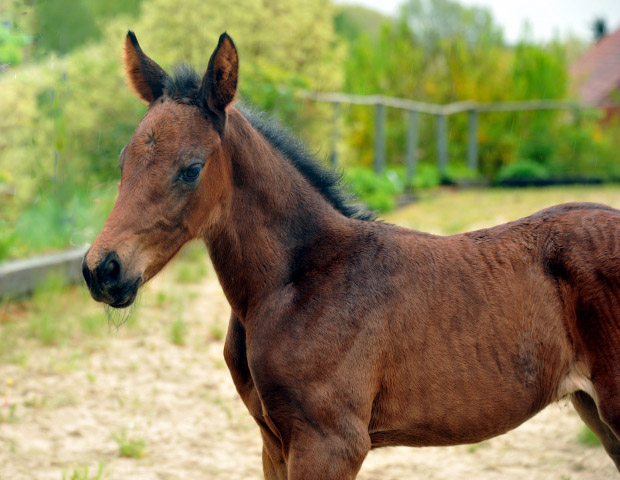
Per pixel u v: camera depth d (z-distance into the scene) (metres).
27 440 4.18
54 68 7.91
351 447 2.44
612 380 2.52
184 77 2.51
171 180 2.38
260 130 2.78
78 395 4.86
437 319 2.56
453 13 20.38
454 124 18.73
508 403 2.58
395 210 13.20
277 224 2.64
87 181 8.81
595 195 14.77
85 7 12.30
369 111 17.19
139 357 5.62
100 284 2.28
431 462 4.03
